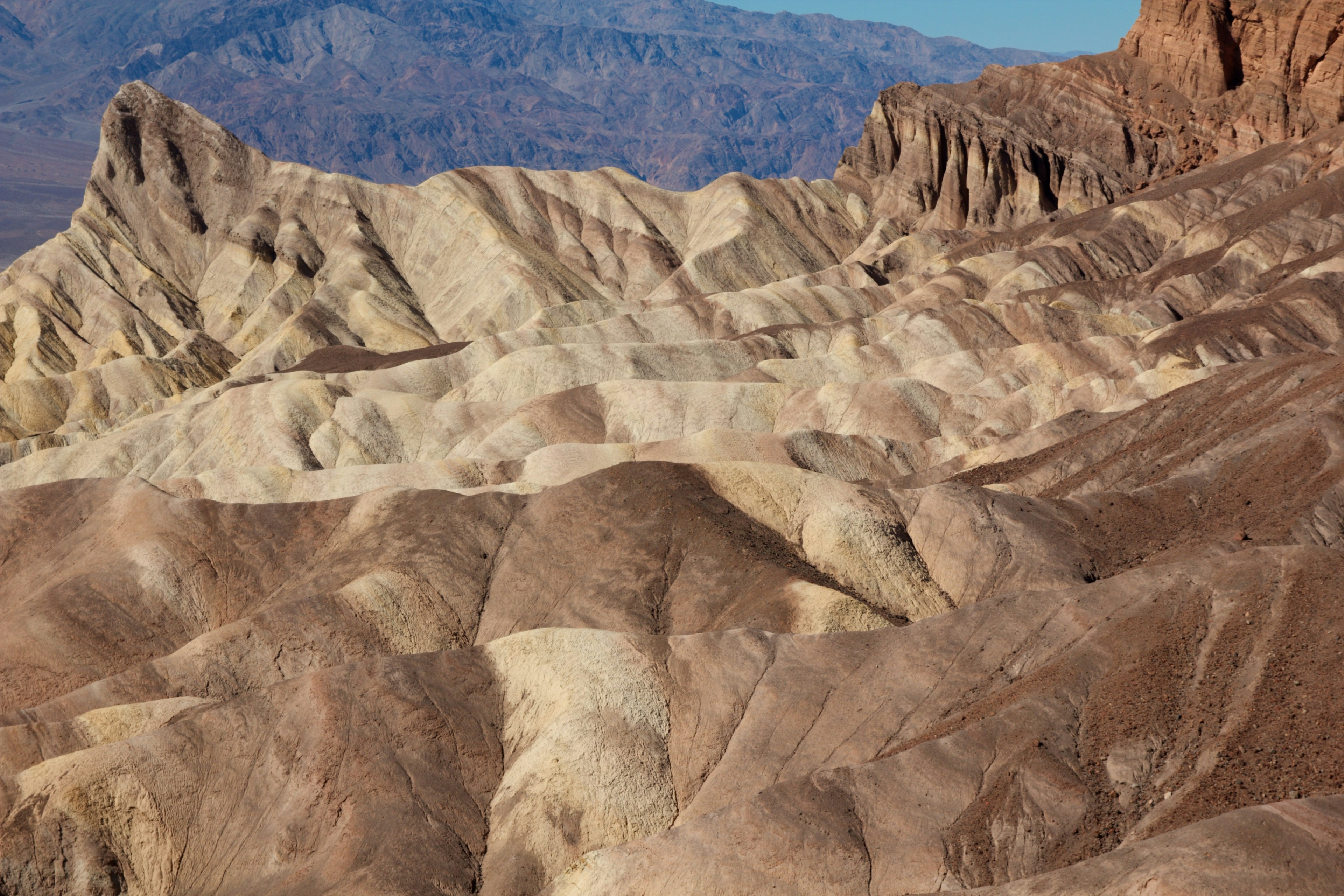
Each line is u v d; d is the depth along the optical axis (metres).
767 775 38.88
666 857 32.59
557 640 42.84
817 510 54.59
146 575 59.00
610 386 87.81
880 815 32.81
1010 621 40.41
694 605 50.09
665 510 54.22
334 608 51.31
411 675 41.97
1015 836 31.33
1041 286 112.19
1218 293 101.62
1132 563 49.00
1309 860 24.56
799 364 96.06
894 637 41.59
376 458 86.75
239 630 49.94
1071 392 77.81
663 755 40.16
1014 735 34.09
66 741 43.47
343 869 36.72
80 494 66.56
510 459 77.31
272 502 71.69
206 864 38.81
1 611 61.84
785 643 42.44
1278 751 30.11
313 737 40.19
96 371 116.44
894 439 77.00
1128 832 30.05
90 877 38.25
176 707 45.03
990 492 53.88
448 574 54.50
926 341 98.12
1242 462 51.69
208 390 101.94
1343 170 108.19
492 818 39.06
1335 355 59.59
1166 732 32.81
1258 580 36.88
